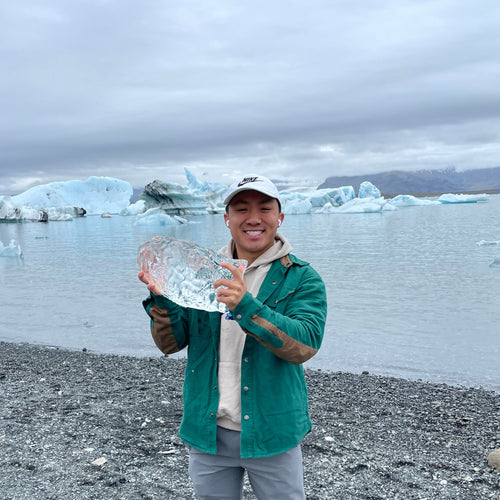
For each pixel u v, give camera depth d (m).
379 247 28.09
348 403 5.54
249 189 1.80
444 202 98.81
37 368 7.14
